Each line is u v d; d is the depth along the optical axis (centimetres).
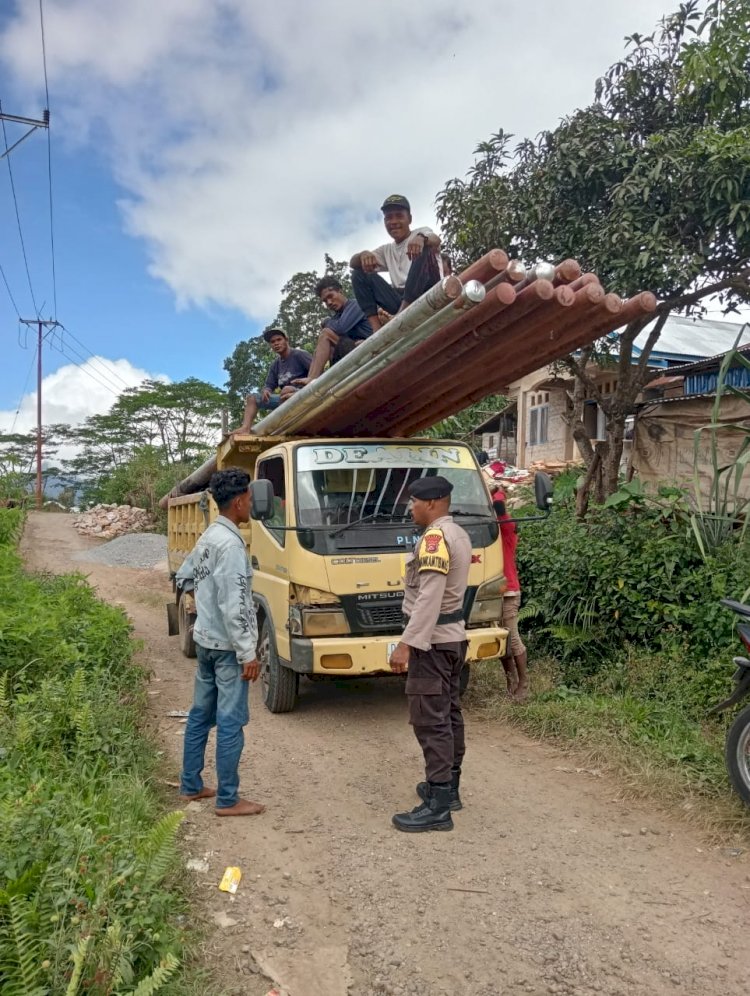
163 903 307
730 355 634
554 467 1650
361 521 611
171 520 1170
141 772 467
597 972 299
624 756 510
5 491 3491
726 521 678
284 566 611
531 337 539
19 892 274
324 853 396
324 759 537
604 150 779
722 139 687
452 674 435
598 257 761
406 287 649
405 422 725
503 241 886
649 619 659
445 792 424
